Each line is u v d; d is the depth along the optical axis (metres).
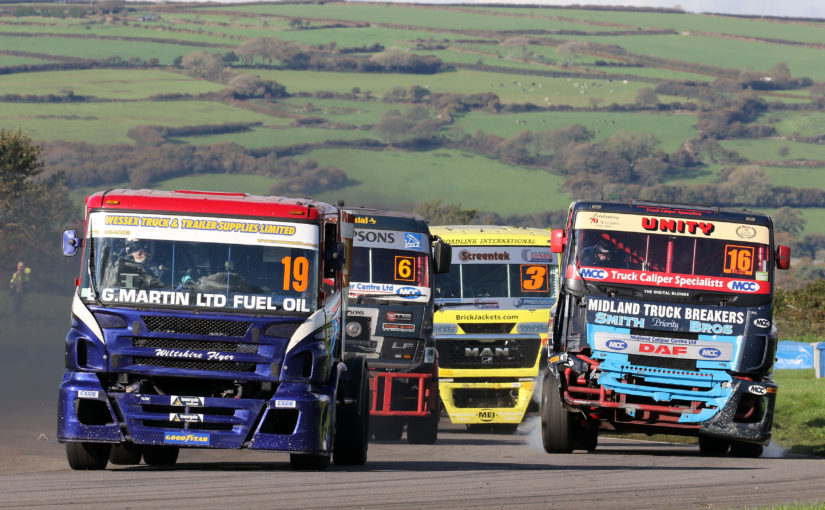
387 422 70.50
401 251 69.81
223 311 40.00
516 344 79.38
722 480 41.62
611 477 41.75
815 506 32.62
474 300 79.44
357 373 46.66
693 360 56.12
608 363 56.03
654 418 55.84
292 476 39.72
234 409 39.53
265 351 39.91
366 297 68.88
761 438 55.97
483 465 48.22
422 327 69.00
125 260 40.44
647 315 56.31
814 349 126.00
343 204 63.12
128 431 39.44
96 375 39.81
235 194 42.59
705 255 56.97
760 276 56.91
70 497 32.47
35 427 68.94
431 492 35.22
